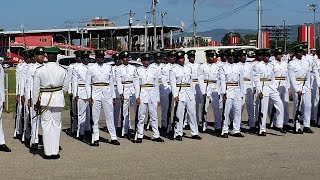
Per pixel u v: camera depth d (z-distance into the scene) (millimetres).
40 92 9273
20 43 76750
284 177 7664
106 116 10938
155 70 11500
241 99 12125
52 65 9383
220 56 13008
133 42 68062
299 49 12758
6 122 14680
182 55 11648
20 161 8938
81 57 12156
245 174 7848
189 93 11625
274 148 10242
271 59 13375
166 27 57469
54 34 78875
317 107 13828
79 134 11711
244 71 12898
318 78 13703
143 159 9086
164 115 13297
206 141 11344
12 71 48625
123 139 11719
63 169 8242
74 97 11984
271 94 12562
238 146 10547
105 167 8383
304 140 11352
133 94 12172
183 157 9281
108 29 69625
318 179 7547
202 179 7516
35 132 10234
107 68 10875
